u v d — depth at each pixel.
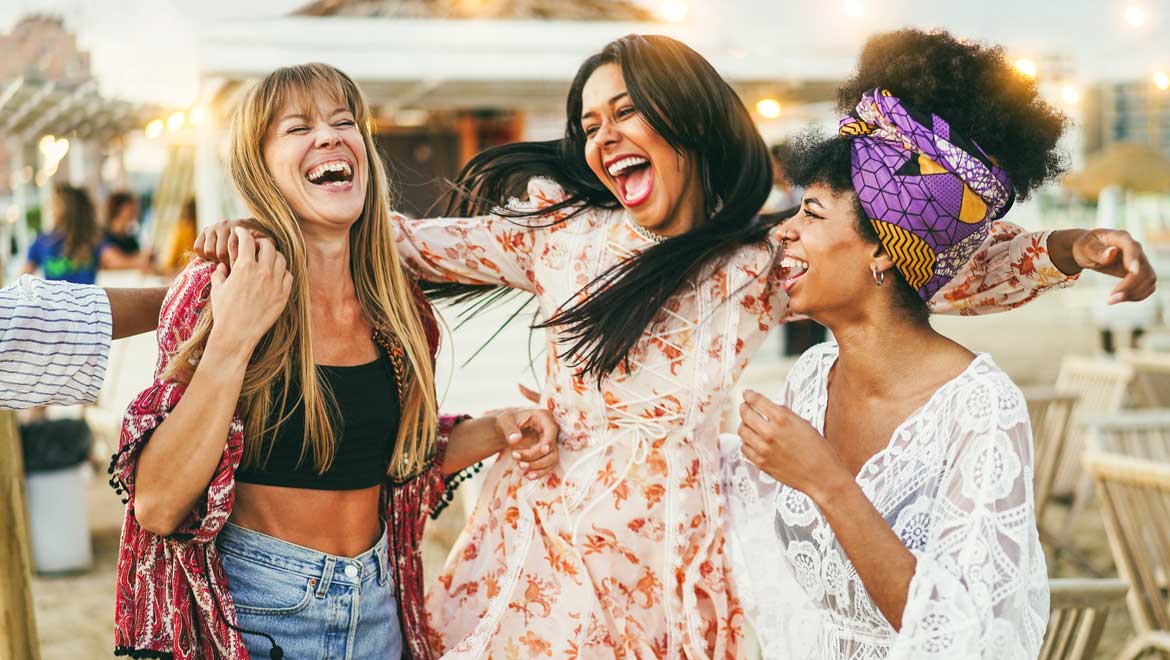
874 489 1.64
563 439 2.17
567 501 2.12
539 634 2.08
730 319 2.11
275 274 1.73
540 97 9.70
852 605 1.71
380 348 2.01
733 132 2.10
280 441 1.83
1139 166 13.52
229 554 1.84
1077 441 5.61
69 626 4.55
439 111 12.66
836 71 8.91
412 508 2.10
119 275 11.19
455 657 2.04
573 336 2.07
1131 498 3.00
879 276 1.64
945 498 1.54
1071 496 5.92
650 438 2.11
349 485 1.90
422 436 2.03
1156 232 17.00
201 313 1.75
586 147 2.10
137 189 18.34
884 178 1.58
